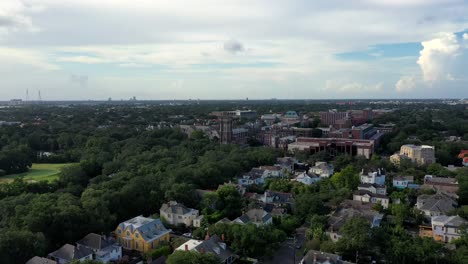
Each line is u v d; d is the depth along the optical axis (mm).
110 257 109812
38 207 115438
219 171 187250
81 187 161375
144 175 176625
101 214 124625
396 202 156500
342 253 106312
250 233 109812
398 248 101875
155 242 121438
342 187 173250
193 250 96750
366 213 136125
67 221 114438
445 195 157500
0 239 94312
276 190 176750
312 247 112000
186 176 170125
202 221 134500
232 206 145500
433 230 129375
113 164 198875
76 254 101500
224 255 107812
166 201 150750
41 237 102188
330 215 140750
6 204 123312
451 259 100250
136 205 142750
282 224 132000
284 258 112688
